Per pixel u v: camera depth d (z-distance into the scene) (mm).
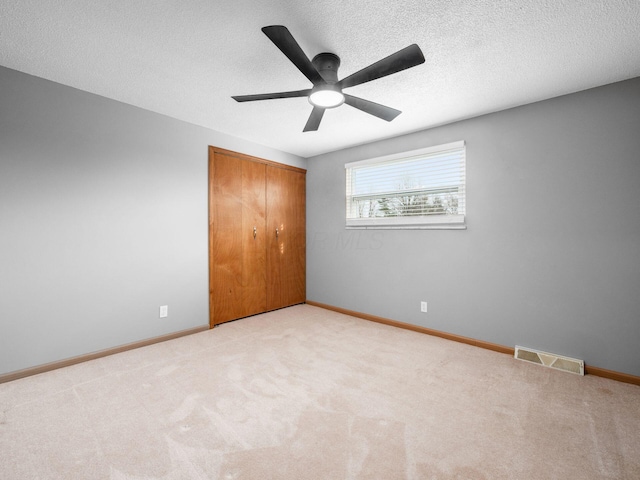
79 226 2334
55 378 2066
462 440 1472
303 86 2242
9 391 1893
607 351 2152
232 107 2621
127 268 2594
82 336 2352
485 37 1649
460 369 2252
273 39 1304
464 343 2795
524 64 1907
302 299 4324
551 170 2365
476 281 2752
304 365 2303
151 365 2285
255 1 1391
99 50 1806
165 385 1981
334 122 2912
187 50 1799
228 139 3334
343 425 1579
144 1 1397
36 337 2148
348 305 3805
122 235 2561
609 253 2146
